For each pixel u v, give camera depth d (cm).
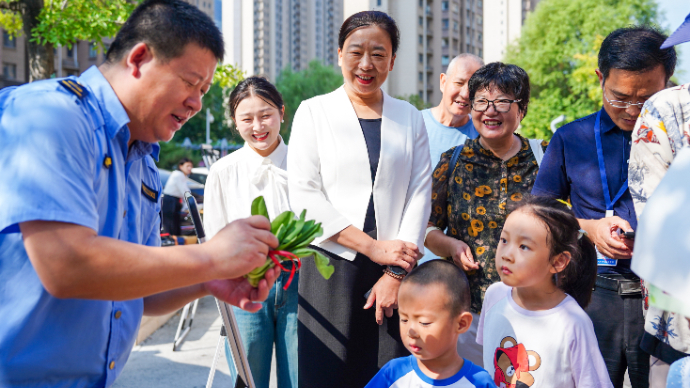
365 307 229
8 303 136
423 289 177
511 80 261
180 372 399
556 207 204
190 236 759
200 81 147
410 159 245
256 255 135
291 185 243
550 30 2653
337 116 243
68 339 143
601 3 2553
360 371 235
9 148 126
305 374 239
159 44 140
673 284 90
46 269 123
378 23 238
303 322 240
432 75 7750
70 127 132
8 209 121
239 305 161
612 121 234
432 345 177
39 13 829
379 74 240
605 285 230
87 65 4022
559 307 203
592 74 2258
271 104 310
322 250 234
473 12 8262
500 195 265
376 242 228
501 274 206
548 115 2511
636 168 204
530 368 203
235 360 224
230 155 325
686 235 90
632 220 227
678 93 192
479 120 266
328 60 14462
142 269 126
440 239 266
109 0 818
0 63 3128
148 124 151
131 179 166
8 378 138
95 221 131
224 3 10562
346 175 237
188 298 174
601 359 199
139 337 468
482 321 236
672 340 195
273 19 12250
